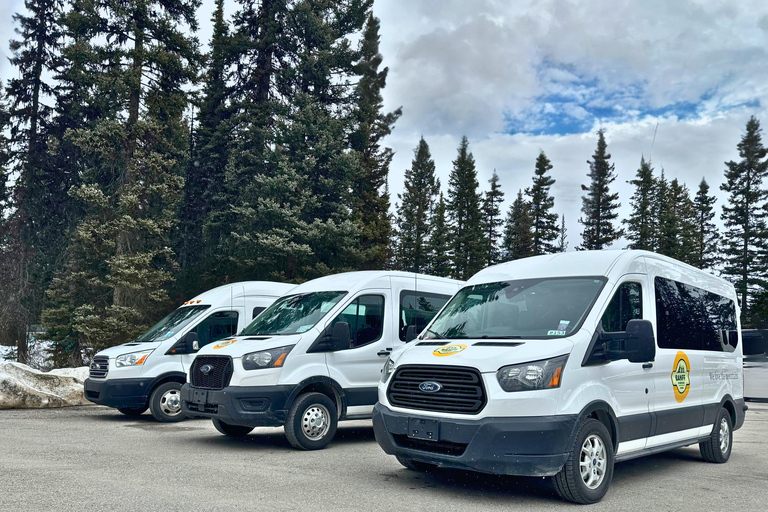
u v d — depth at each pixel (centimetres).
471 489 643
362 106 3538
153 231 2792
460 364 596
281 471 713
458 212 6444
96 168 3038
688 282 840
